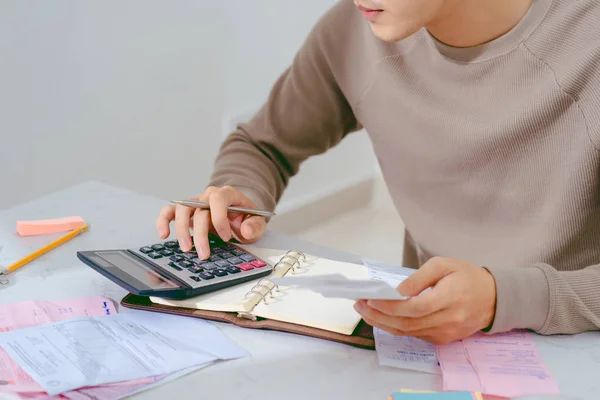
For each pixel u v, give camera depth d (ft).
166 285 3.02
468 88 3.91
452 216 4.23
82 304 3.11
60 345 2.76
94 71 6.42
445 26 3.75
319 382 2.67
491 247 4.12
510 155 3.85
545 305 2.98
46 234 3.76
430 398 2.51
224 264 3.29
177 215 3.58
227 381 2.66
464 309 2.84
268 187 4.77
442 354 2.85
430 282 2.89
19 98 5.97
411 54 4.12
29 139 6.14
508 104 3.79
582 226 3.80
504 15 3.65
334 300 3.09
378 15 3.42
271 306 3.02
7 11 5.68
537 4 3.63
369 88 4.43
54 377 2.56
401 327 2.81
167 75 7.05
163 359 2.74
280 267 3.33
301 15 8.16
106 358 2.71
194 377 2.67
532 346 2.94
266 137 4.98
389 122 4.34
